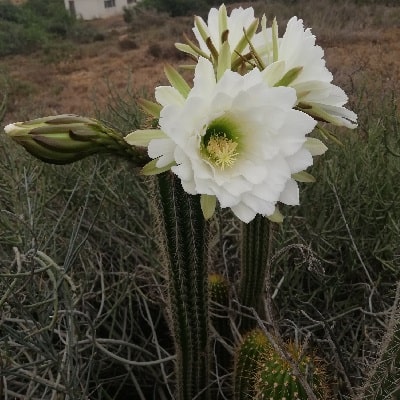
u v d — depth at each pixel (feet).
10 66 18.25
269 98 1.37
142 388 2.56
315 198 3.14
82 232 2.94
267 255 2.26
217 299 2.44
